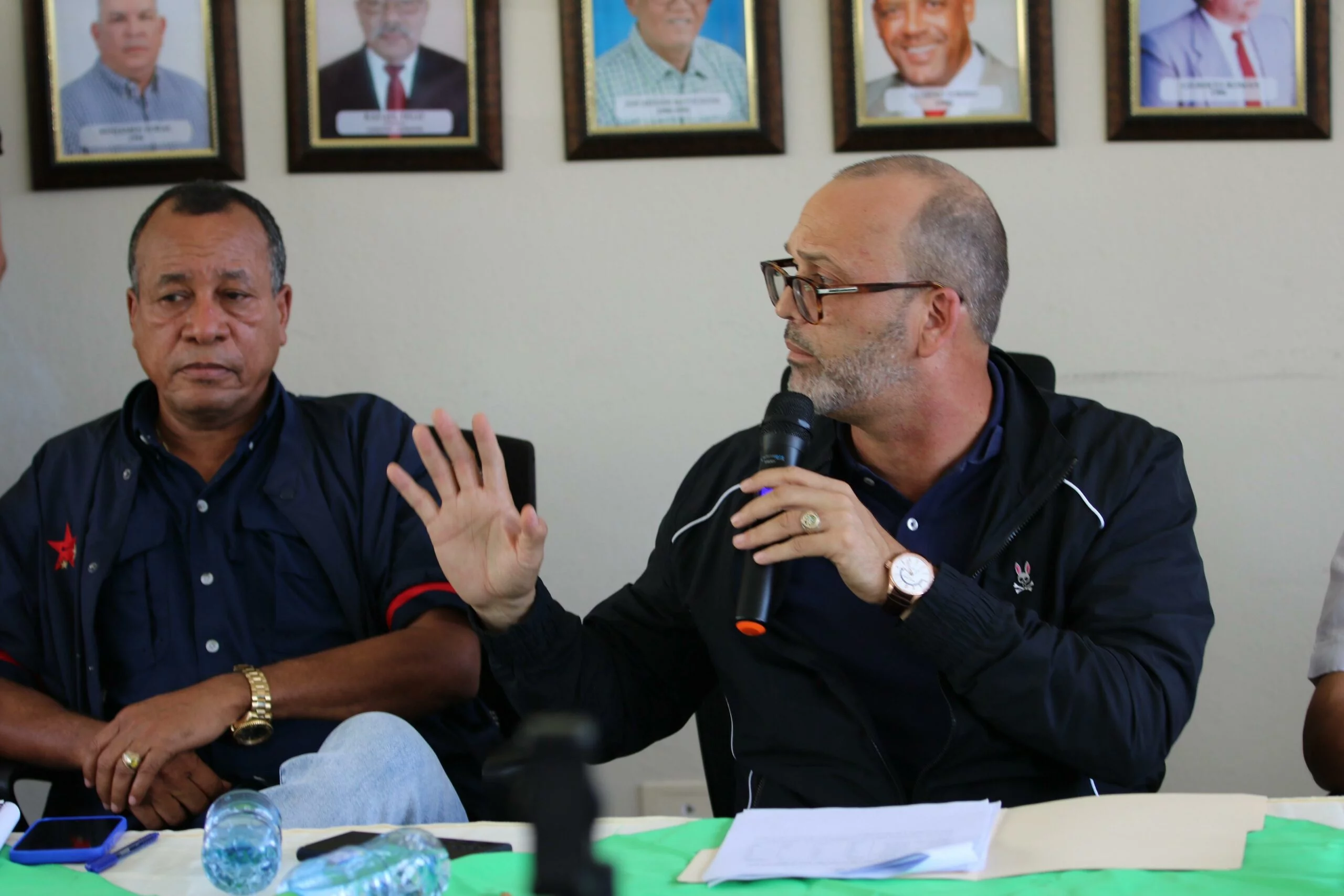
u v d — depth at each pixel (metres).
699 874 1.09
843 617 1.61
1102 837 1.11
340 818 1.45
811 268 1.60
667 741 2.57
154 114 2.51
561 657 1.59
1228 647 2.51
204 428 2.01
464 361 2.54
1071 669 1.43
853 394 1.59
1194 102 2.49
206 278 1.95
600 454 2.55
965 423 1.63
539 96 2.53
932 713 1.58
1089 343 2.52
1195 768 2.51
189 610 1.96
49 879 1.12
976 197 1.62
